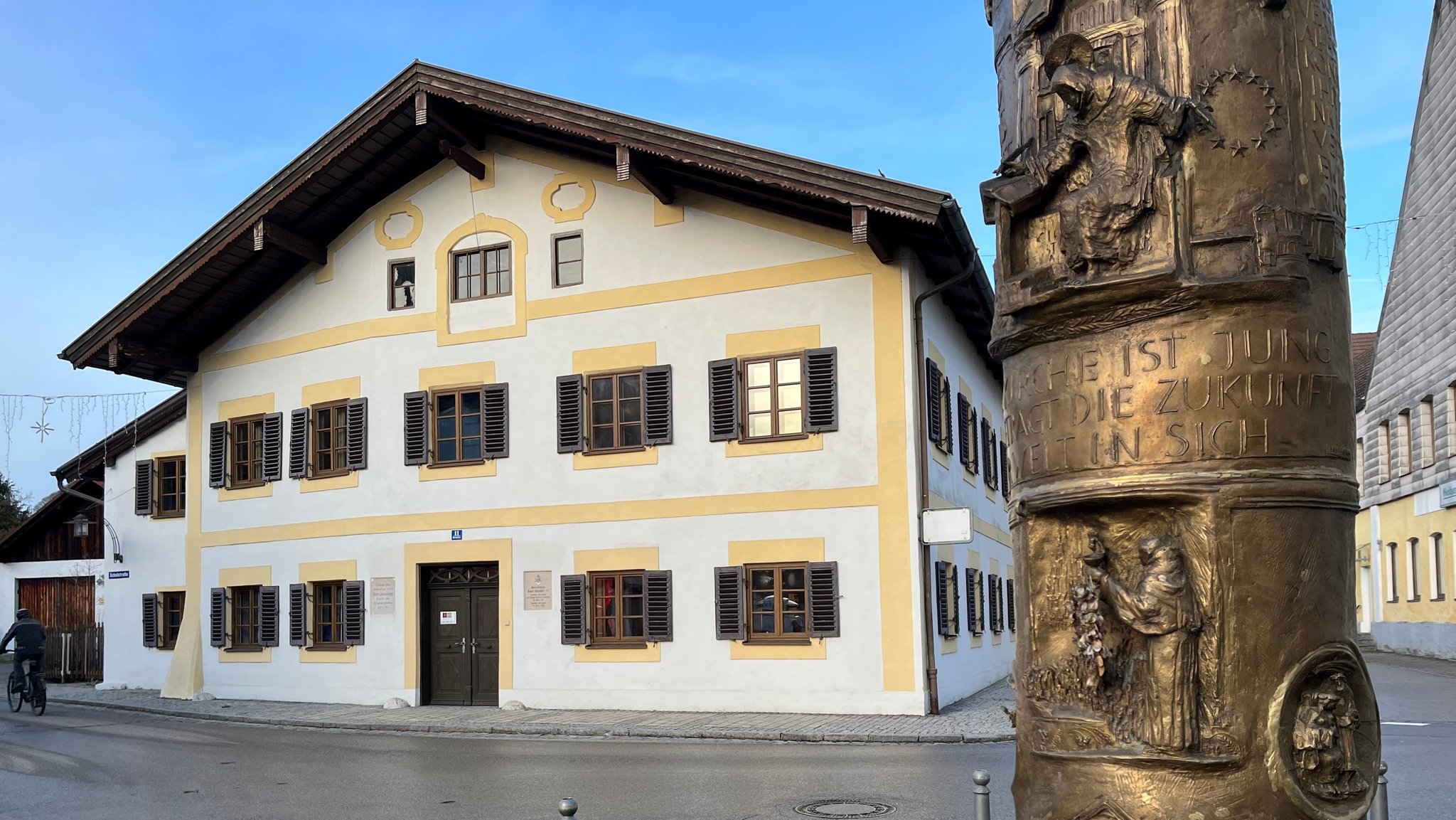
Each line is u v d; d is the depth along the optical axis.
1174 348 3.94
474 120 20.16
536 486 19.52
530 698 19.14
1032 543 4.29
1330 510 3.94
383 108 19.70
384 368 21.11
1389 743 13.12
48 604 31.05
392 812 10.14
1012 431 4.45
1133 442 3.96
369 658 20.67
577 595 18.94
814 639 17.30
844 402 17.52
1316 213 4.02
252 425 22.92
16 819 10.27
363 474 21.06
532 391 19.75
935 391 18.62
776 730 15.24
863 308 17.56
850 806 9.61
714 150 17.14
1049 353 4.23
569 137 19.08
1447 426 28.33
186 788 11.80
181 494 25.34
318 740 15.96
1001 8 4.74
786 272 18.11
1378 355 34.25
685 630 18.12
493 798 10.70
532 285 20.00
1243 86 4.01
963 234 16.97
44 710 20.59
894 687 16.81
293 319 22.39
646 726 16.00
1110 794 3.87
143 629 25.34
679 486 18.44
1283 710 3.74
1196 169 3.97
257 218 20.80
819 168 16.44
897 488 17.06
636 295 19.11
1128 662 3.97
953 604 19.14
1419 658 30.17
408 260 21.17
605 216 19.52
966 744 14.11
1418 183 30.22
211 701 22.09
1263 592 3.81
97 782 12.27
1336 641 3.87
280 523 22.08
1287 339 3.91
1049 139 4.35
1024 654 4.29
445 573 20.39
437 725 17.00
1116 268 4.00
